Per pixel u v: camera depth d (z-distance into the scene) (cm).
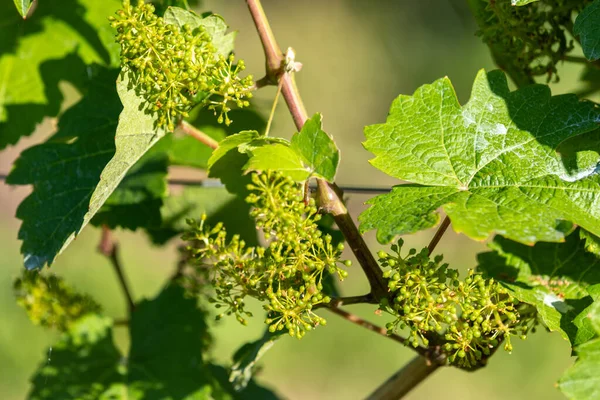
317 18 396
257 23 117
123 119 115
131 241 284
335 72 374
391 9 392
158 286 270
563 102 115
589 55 113
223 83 114
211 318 132
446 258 279
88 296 132
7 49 134
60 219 124
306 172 112
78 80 135
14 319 255
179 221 135
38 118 136
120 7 133
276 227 112
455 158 114
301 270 112
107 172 114
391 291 113
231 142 114
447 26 376
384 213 111
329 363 267
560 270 117
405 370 123
